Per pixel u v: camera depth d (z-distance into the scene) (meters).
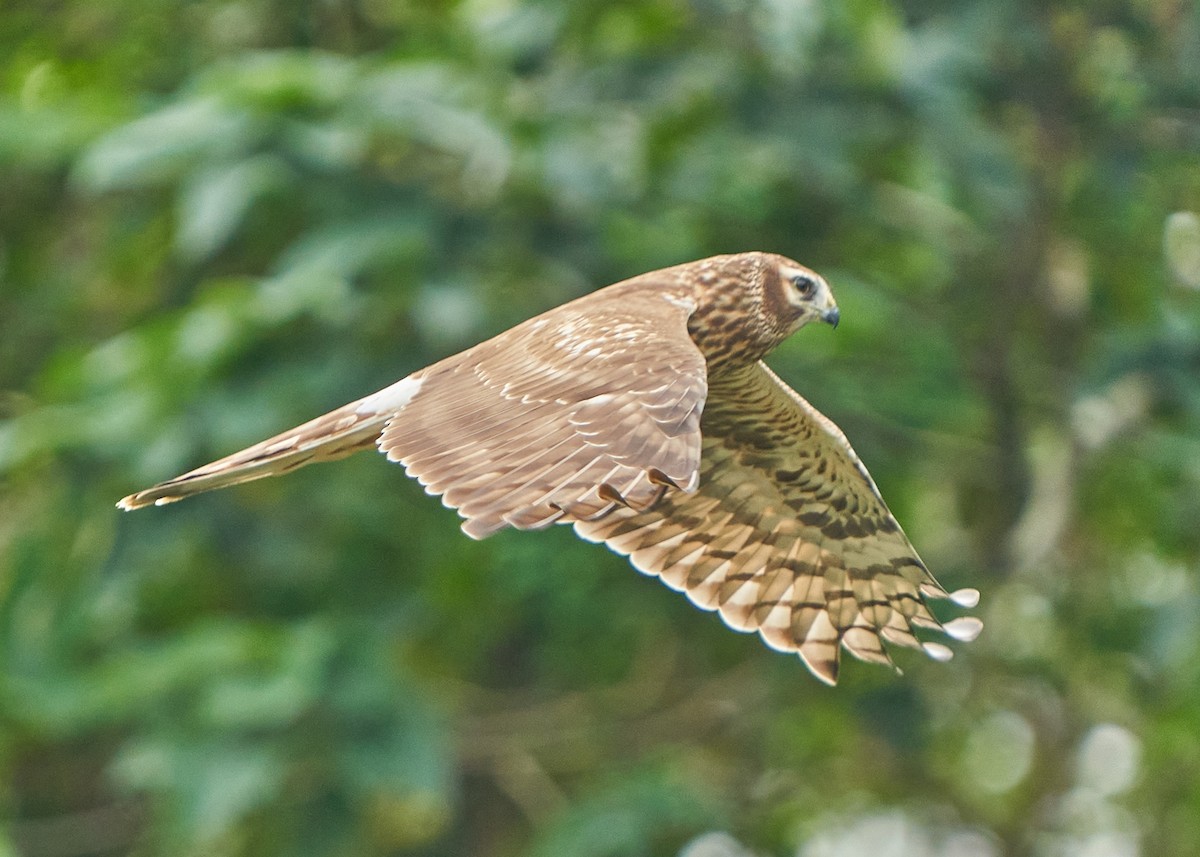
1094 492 15.64
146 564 12.68
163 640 13.23
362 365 12.37
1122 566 15.65
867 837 16.53
